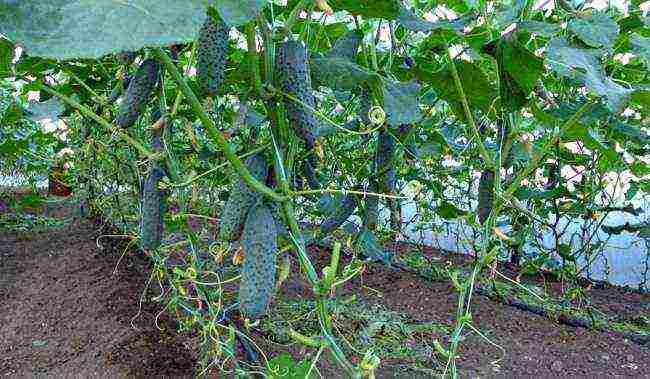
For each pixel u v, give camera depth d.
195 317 3.52
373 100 3.29
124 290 4.89
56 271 5.39
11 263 5.70
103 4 1.05
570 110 2.98
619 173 5.58
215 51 2.02
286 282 5.47
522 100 2.82
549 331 4.77
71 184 6.96
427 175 5.63
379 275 5.96
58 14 1.03
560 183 5.33
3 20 1.00
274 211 2.18
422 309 5.12
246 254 2.06
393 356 4.15
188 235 3.70
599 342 4.58
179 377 3.78
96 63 4.00
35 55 0.97
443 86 3.02
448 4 3.97
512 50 2.62
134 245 5.79
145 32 1.01
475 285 5.84
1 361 4.05
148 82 2.24
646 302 5.84
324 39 3.92
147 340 4.15
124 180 5.70
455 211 3.89
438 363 4.06
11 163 7.39
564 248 5.37
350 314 4.73
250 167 2.22
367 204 3.46
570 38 2.74
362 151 5.27
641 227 5.43
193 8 1.06
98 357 3.99
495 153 3.36
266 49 2.13
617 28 2.50
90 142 4.79
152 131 2.77
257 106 4.18
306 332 4.32
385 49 4.41
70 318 4.53
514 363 4.16
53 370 3.93
